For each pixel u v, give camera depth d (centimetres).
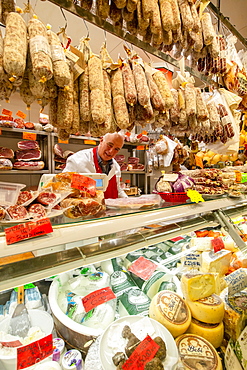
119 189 288
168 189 142
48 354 79
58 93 111
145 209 114
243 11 348
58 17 289
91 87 119
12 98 368
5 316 93
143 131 443
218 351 102
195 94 170
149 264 126
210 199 152
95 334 89
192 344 94
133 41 157
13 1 101
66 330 91
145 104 130
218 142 233
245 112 316
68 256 78
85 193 104
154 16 139
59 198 92
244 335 91
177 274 127
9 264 68
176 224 118
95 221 90
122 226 92
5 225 74
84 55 128
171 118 166
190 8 177
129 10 132
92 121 125
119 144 230
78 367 82
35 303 98
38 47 90
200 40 184
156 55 175
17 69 85
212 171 182
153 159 427
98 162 259
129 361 81
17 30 89
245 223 185
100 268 129
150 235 103
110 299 101
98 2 132
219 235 160
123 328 93
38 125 328
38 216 80
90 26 308
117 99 128
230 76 239
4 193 85
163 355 85
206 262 126
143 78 134
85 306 96
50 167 343
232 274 124
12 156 318
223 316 108
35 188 337
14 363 76
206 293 112
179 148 376
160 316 99
